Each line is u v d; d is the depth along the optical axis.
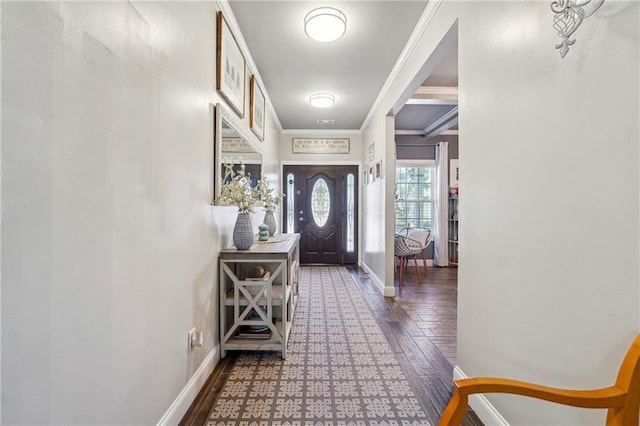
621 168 0.84
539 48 1.13
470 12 1.65
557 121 1.05
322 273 5.16
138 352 1.17
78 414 0.88
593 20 0.92
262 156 3.75
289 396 1.73
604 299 0.89
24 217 0.72
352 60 3.06
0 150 0.66
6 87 0.67
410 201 6.29
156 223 1.29
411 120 5.43
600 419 0.92
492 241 1.45
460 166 1.77
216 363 2.06
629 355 0.81
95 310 0.94
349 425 1.50
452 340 2.51
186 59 1.59
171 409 1.43
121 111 1.05
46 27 0.76
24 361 0.72
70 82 0.84
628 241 0.82
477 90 1.57
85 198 0.90
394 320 2.97
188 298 1.62
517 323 1.27
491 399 1.47
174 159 1.46
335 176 6.00
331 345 2.40
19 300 0.71
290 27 2.49
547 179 1.10
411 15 2.33
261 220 3.78
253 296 2.25
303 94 4.02
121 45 1.05
